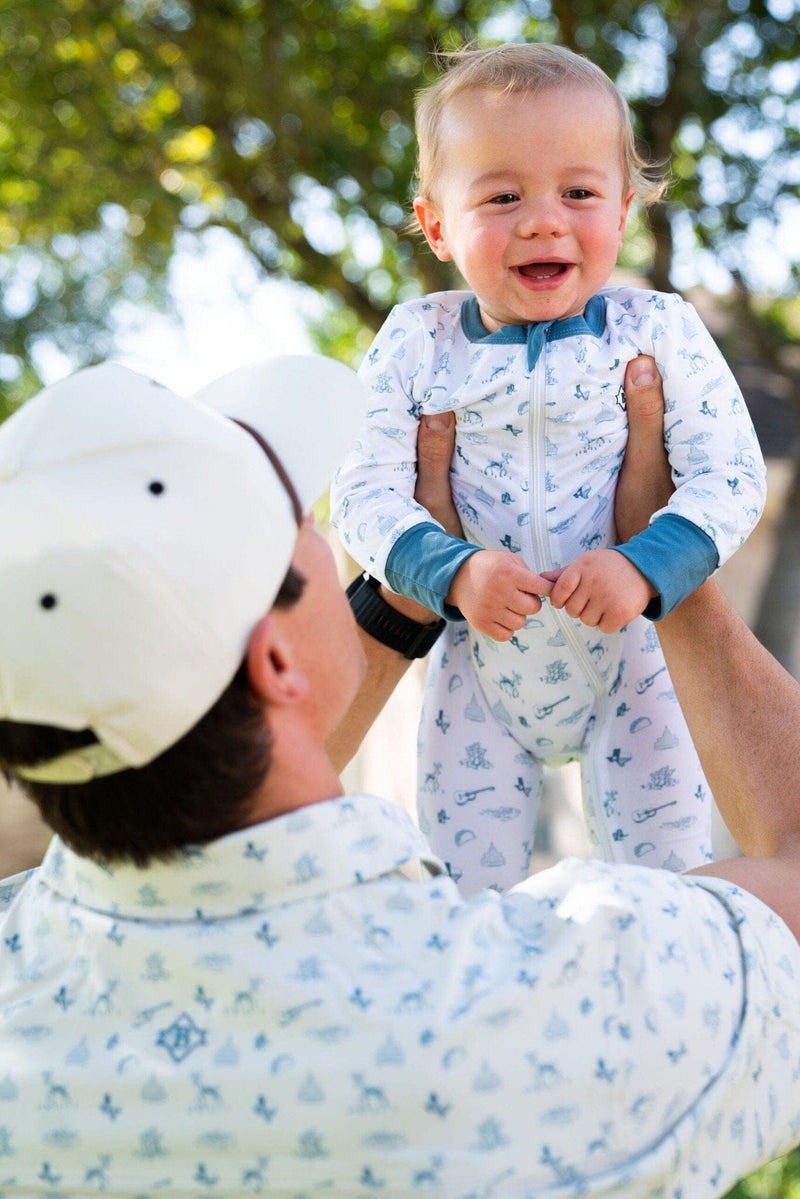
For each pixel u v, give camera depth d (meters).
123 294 11.76
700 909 1.32
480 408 1.85
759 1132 1.28
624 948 1.24
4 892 1.51
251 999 1.21
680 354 1.82
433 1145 1.16
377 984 1.21
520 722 2.02
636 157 1.99
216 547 1.20
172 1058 1.21
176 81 8.66
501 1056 1.18
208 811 1.22
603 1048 1.20
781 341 9.65
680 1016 1.23
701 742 1.65
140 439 1.22
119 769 1.21
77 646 1.15
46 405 1.25
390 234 8.73
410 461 1.90
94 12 8.05
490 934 1.26
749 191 8.23
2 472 1.21
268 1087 1.18
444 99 1.92
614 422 1.84
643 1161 1.18
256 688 1.23
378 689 1.87
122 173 8.77
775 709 1.62
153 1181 1.20
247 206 9.23
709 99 8.19
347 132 8.93
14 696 1.17
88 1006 1.26
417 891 1.28
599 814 2.00
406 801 2.43
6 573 1.16
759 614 8.47
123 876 1.26
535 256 1.79
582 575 1.61
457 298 1.99
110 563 1.15
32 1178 1.23
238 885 1.24
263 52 8.31
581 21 8.13
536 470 1.84
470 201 1.84
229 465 1.24
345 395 1.43
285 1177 1.17
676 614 1.69
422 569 1.72
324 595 1.35
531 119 1.81
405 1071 1.17
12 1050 1.26
